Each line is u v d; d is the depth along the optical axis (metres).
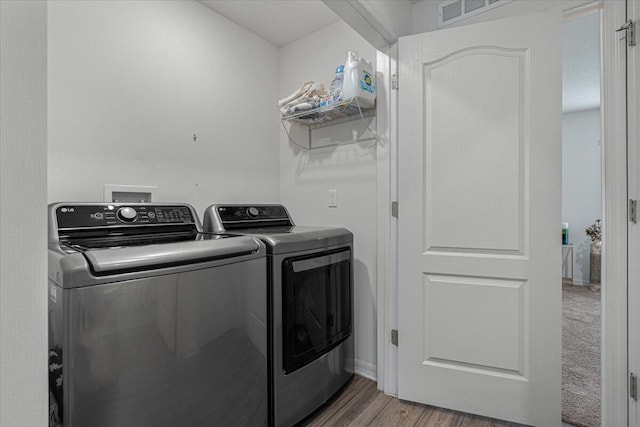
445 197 1.72
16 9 0.44
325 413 1.71
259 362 1.41
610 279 1.39
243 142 2.28
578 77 3.52
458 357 1.69
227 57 2.16
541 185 1.53
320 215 2.31
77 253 0.96
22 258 0.45
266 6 2.04
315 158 2.34
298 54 2.43
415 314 1.78
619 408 1.38
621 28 1.36
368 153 2.07
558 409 1.51
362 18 1.62
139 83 1.73
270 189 2.48
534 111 1.54
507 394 1.60
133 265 0.99
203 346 1.18
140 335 1.01
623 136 1.36
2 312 0.43
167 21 1.85
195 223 1.72
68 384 0.88
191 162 1.97
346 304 1.93
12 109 0.43
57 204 1.32
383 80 1.91
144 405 1.02
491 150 1.62
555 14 1.50
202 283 1.18
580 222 4.64
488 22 1.62
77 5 1.51
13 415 0.44
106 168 1.61
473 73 1.65
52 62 1.43
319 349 1.71
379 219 1.95
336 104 1.92
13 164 0.44
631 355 1.35
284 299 1.51
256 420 1.40
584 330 2.84
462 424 1.61
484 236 1.64
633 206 1.33
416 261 1.77
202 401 1.18
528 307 1.56
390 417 1.67
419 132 1.76
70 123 1.49
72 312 0.89
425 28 1.91
